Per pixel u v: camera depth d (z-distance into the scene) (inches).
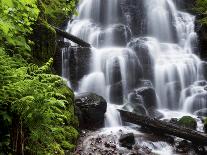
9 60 197.9
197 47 575.5
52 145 211.8
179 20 653.3
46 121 174.2
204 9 681.6
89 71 462.6
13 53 228.1
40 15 347.3
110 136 328.5
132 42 569.3
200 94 477.7
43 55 330.3
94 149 291.6
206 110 448.8
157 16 653.9
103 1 648.4
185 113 458.9
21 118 170.4
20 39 218.7
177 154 307.6
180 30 630.5
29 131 185.5
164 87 505.7
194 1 704.4
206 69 524.7
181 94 500.1
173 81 510.9
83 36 586.6
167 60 535.5
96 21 639.8
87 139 312.7
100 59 476.4
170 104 497.4
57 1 575.8
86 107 348.5
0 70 175.5
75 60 447.8
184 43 605.0
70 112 297.6
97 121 353.4
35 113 167.0
